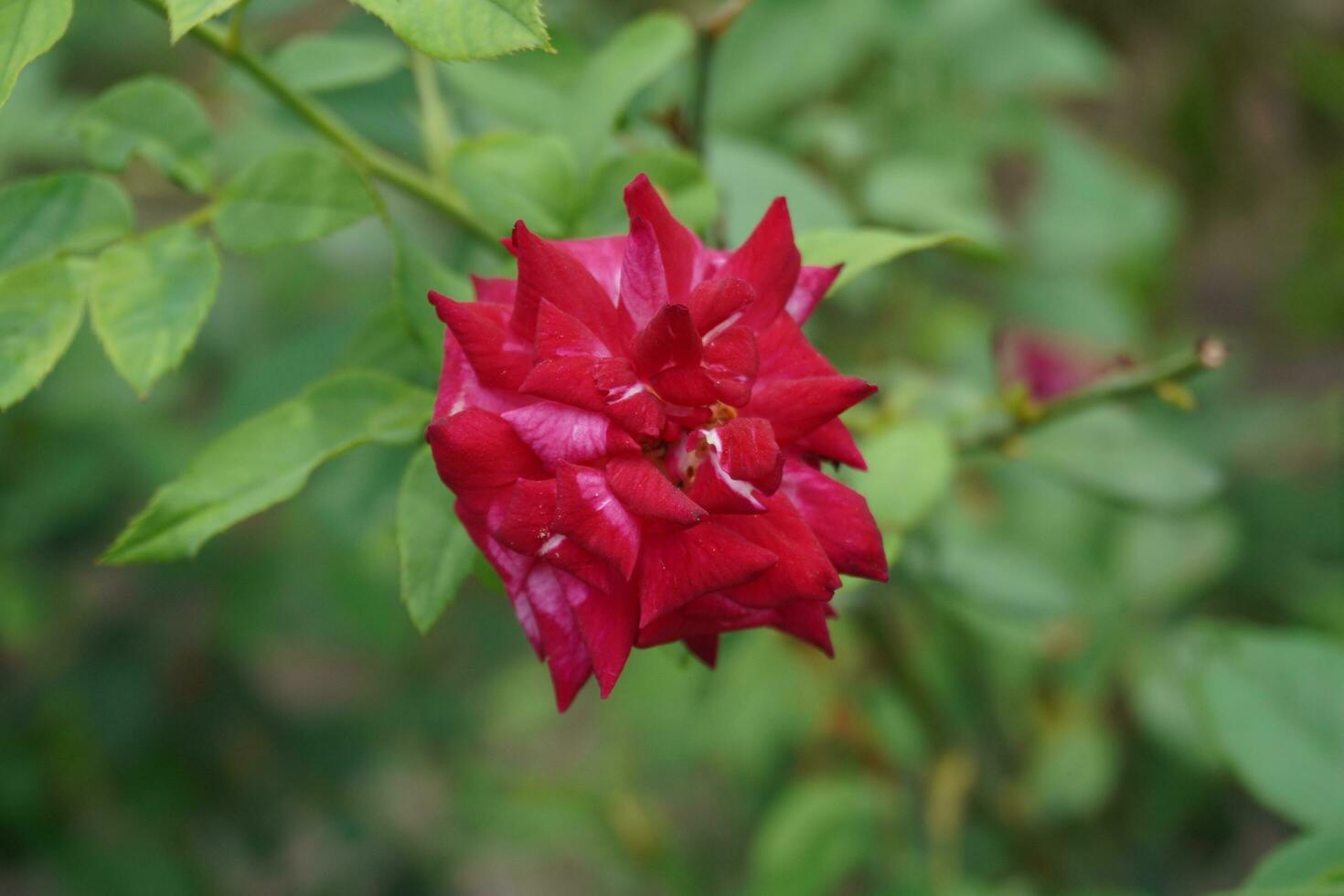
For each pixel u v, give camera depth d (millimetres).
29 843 767
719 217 515
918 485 505
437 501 465
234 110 616
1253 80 914
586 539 434
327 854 922
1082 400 529
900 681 610
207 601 762
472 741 853
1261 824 791
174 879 773
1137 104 950
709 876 869
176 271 465
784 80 601
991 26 655
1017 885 634
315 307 709
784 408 444
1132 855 761
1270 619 757
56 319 462
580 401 437
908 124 627
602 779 795
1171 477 562
